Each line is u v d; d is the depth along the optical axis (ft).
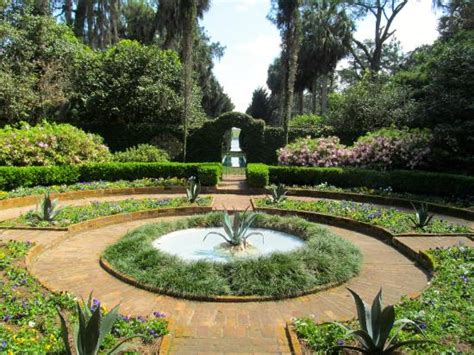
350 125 57.88
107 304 14.23
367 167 42.75
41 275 17.24
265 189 40.11
